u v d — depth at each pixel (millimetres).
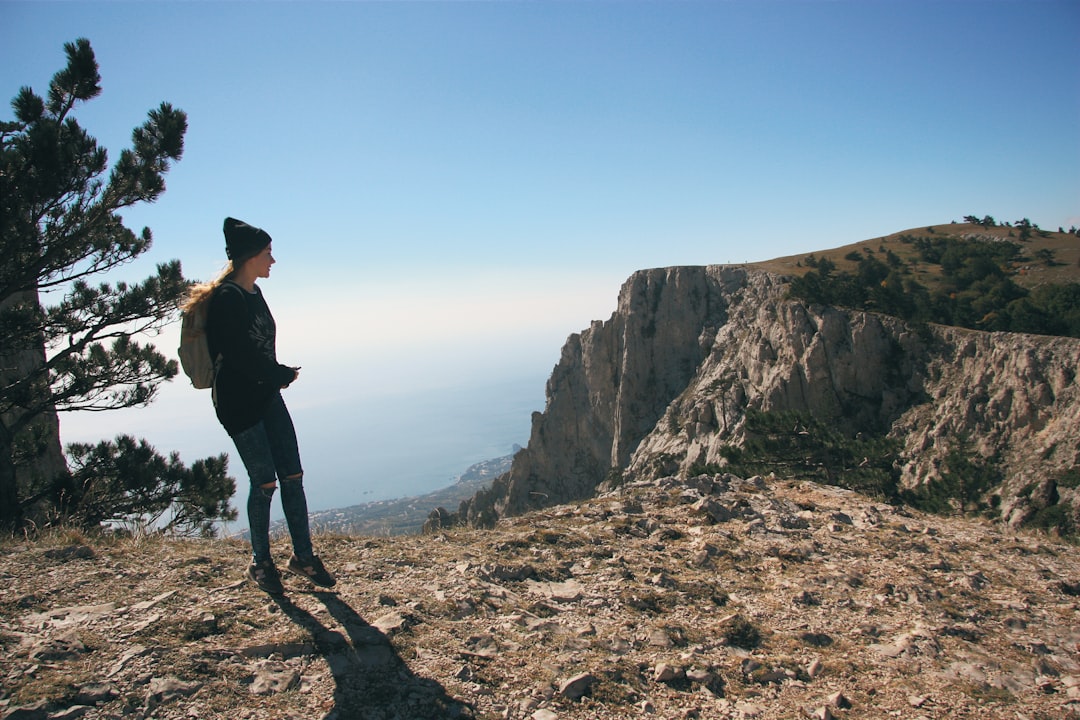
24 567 5605
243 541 7055
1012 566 7363
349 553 6496
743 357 74750
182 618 4621
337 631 4621
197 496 14047
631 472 79562
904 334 63531
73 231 12539
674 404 83000
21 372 17125
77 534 6781
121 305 13758
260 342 4887
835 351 65000
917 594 6320
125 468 13836
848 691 4586
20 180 11242
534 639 4895
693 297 92500
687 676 4586
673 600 5914
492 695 4074
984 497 47500
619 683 4379
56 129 11641
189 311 4836
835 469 32656
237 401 4844
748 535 7949
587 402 98125
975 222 132375
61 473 13578
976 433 52844
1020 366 53000
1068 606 6309
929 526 8859
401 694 3982
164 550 6398
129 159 12570
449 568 6188
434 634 4734
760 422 33500
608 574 6445
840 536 8117
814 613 5859
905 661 5051
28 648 4117
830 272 88250
